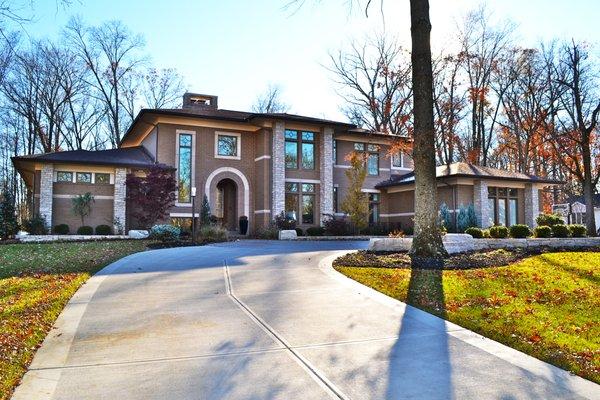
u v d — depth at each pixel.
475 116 38.81
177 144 26.64
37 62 38.53
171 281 9.77
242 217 27.56
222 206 30.72
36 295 8.14
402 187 30.62
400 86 41.59
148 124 27.61
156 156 26.19
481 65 37.97
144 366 4.92
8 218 22.59
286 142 28.30
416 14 13.14
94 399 4.11
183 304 7.71
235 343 5.70
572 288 9.93
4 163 43.28
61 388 4.35
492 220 28.14
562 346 5.75
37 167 24.95
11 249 16.20
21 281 9.58
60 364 4.97
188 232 23.59
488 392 4.34
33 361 5.05
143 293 8.55
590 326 6.86
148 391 4.28
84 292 8.59
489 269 11.73
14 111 39.47
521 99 39.53
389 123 42.22
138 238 21.83
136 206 25.38
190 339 5.85
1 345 5.31
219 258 13.62
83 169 24.81
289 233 24.34
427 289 8.97
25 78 38.72
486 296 8.59
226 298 8.19
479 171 27.94
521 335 6.18
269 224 26.98
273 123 27.42
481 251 15.30
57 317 6.84
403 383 4.52
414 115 13.20
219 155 27.69
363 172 27.34
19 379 4.54
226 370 4.82
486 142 43.38
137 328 6.31
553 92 34.75
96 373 4.72
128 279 9.97
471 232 20.33
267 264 12.31
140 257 13.87
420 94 13.00
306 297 8.30
